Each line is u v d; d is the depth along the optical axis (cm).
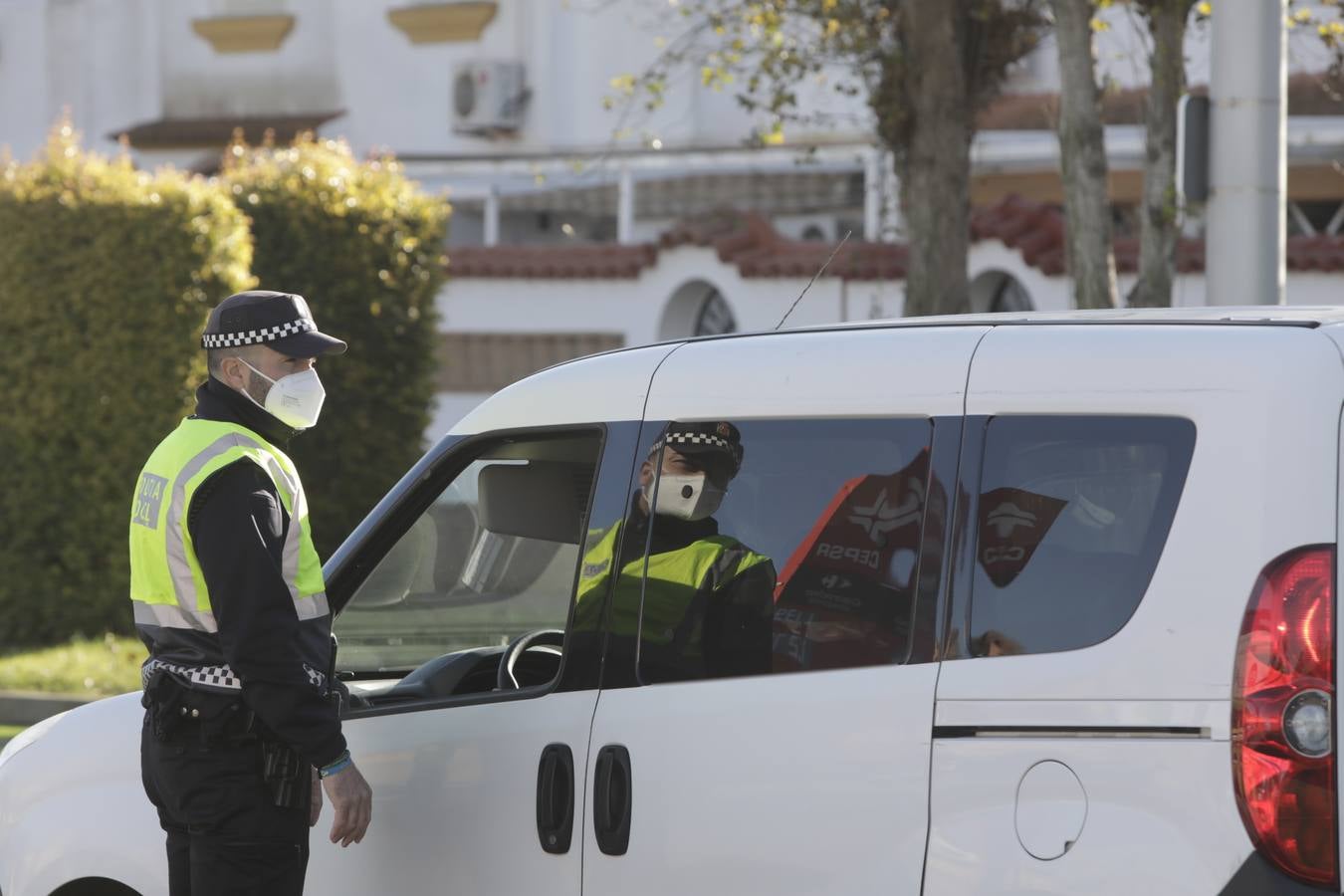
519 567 1267
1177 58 3431
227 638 1118
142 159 8781
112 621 4112
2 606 4147
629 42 7712
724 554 1100
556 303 5894
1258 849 895
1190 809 909
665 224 7756
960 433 1025
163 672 1154
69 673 3456
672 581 1117
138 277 4100
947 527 1014
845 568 1050
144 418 4097
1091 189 3186
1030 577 982
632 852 1087
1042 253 4722
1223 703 908
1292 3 3634
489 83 7956
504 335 6003
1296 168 5847
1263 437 926
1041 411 1002
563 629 1289
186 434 1161
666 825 1075
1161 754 920
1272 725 893
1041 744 952
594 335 5838
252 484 1138
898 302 5069
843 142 6988
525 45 8031
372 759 1208
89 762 1312
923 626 1009
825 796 1016
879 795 998
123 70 8956
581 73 7838
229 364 1180
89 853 1295
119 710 1325
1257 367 943
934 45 3528
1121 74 6116
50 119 9075
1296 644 895
